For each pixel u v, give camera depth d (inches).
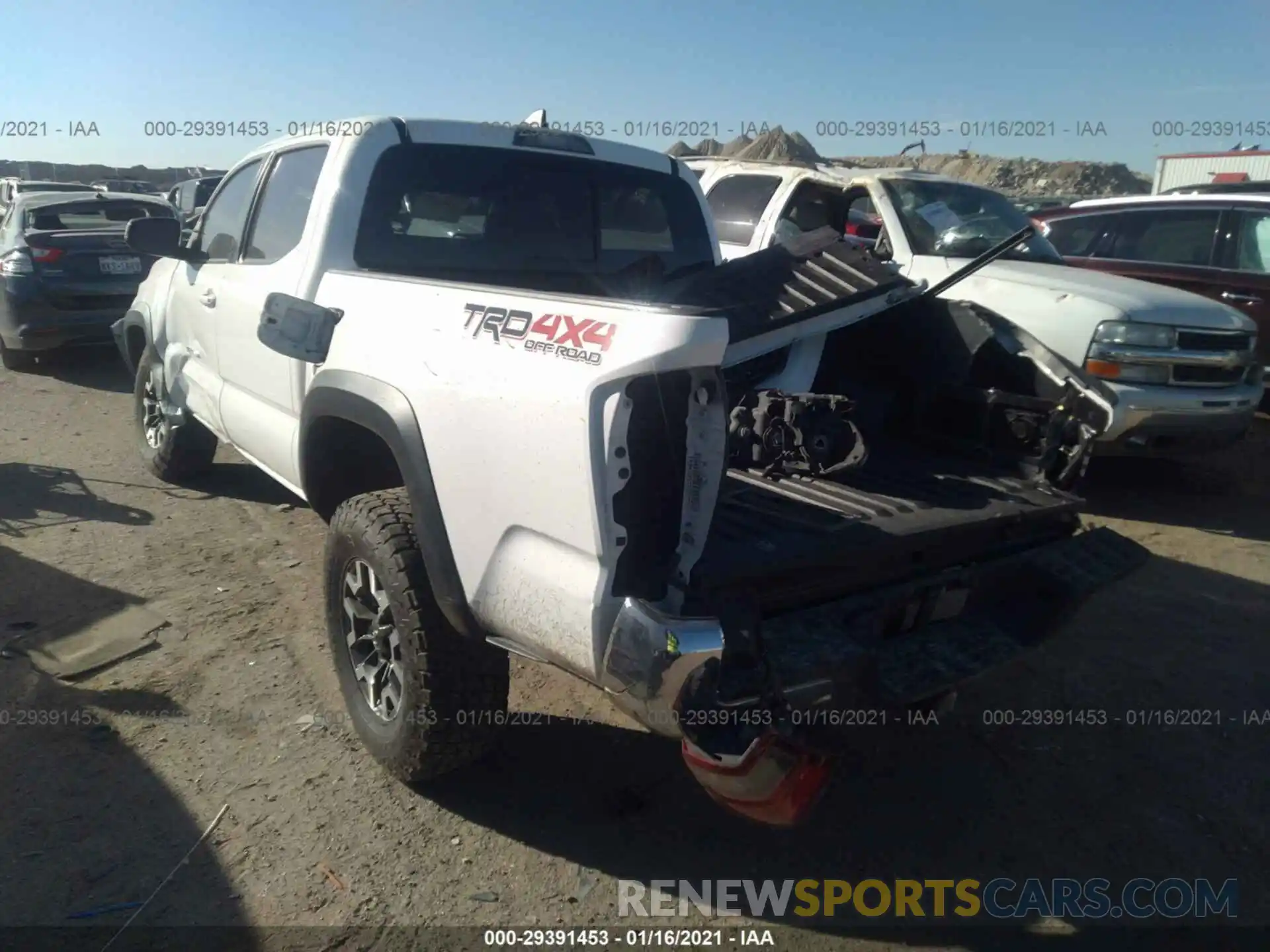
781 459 126.5
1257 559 218.8
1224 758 140.8
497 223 155.9
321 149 156.1
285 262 152.6
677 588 91.2
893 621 111.0
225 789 124.6
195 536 208.4
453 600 109.6
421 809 122.4
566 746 136.6
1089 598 122.5
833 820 124.8
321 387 131.3
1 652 155.3
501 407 100.3
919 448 155.4
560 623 95.0
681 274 174.6
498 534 102.0
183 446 230.5
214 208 201.2
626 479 90.1
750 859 116.6
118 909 103.7
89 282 363.3
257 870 110.6
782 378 151.3
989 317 148.2
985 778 134.8
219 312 179.8
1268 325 311.9
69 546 200.5
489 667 116.7
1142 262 336.8
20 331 358.3
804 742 87.3
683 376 89.9
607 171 167.5
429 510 110.8
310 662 156.8
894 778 134.1
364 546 120.0
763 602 99.3
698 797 127.0
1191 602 193.0
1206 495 270.4
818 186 289.6
